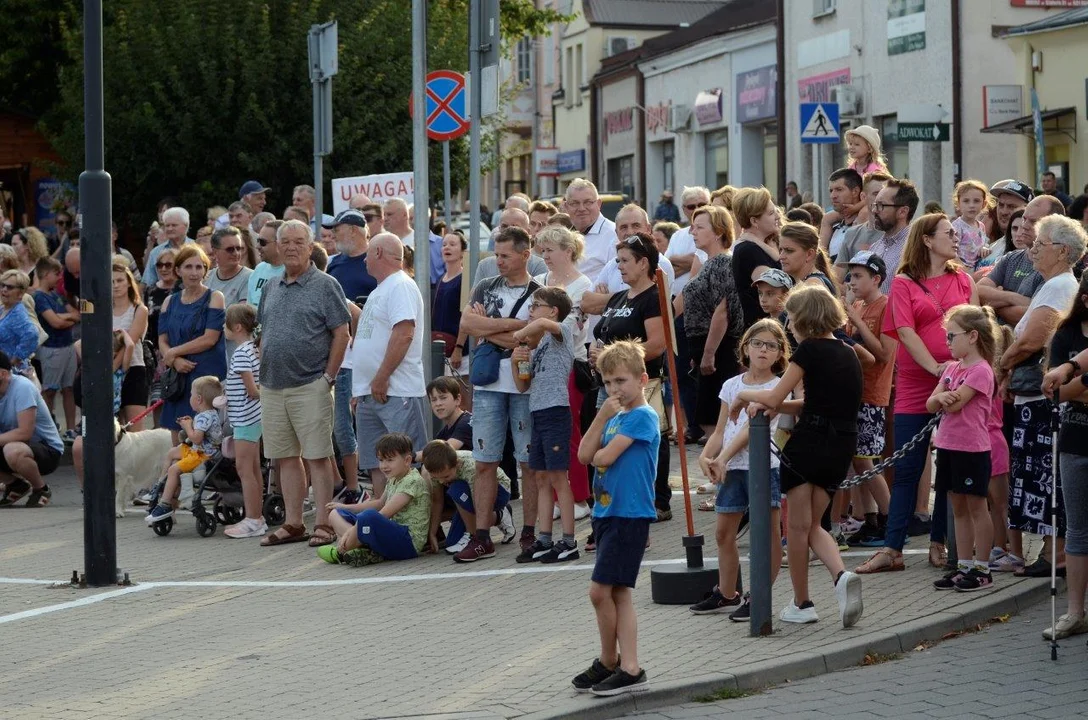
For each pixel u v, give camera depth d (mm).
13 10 55031
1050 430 14836
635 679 11688
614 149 87188
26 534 20047
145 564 17734
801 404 13586
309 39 26203
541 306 16641
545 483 16875
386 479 18828
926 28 52000
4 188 52875
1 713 11883
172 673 12945
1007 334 15820
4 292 24828
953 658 12750
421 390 18797
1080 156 44656
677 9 93438
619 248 16922
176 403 21594
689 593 14586
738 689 11969
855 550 16766
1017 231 17000
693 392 22609
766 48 66250
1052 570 13094
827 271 16703
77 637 14391
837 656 12594
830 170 59969
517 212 22953
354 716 11414
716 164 73812
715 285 18297
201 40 43531
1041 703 11352
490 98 21672
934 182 52406
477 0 21625
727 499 13898
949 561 15156
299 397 18422
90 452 16562
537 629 13938
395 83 44406
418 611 14938
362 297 21375
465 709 11445
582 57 92500
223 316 21688
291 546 18562
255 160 43344
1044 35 45844
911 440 14961
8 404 22453
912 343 15305
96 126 16156
